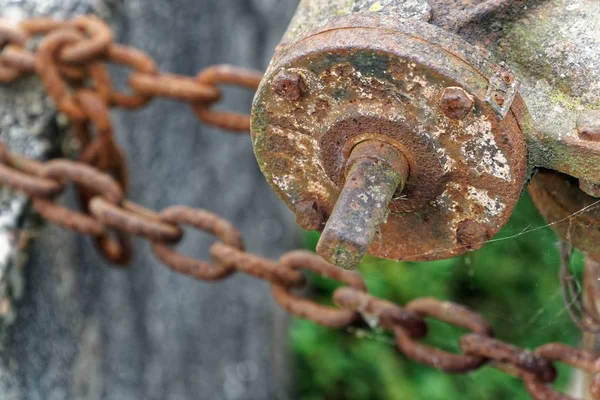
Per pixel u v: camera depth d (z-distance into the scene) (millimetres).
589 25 1010
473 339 1172
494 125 970
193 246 2252
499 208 994
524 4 1009
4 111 1329
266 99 997
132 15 1748
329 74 978
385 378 2389
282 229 2689
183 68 2092
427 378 2359
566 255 1139
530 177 1016
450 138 979
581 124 989
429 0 1007
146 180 2008
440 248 1020
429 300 1198
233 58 2324
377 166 979
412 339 1204
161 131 2039
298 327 2553
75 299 1522
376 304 1203
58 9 1365
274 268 1225
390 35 967
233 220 2494
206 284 2338
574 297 1149
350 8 1020
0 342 1287
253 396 2547
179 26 2008
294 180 1021
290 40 1023
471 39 1004
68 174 1267
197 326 2322
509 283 2193
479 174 987
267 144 1014
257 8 2379
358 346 2473
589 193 1014
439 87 965
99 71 1323
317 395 2623
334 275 1215
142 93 1334
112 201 1263
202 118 1358
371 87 976
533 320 1419
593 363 1141
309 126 998
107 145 1335
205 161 2287
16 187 1267
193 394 2340
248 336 2514
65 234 1441
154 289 2053
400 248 1031
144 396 2043
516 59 1013
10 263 1279
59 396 1393
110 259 1420
